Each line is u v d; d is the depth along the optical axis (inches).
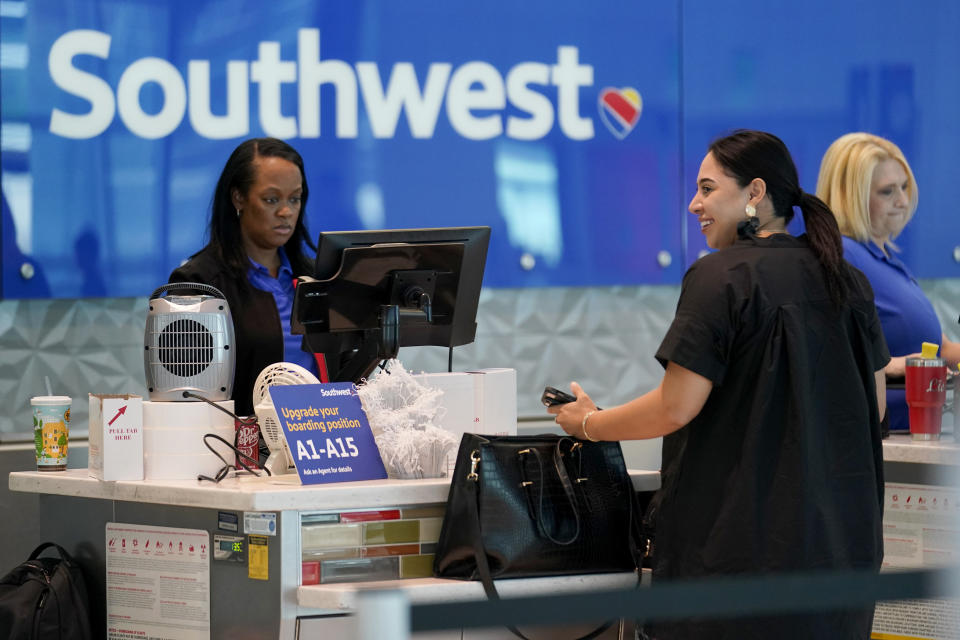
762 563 237.1
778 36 502.3
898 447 318.3
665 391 245.6
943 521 316.2
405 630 121.0
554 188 478.0
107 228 426.0
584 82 481.7
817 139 506.3
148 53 429.4
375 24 454.3
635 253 489.4
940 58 518.3
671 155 492.4
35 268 418.9
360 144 453.4
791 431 239.0
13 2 413.1
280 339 341.1
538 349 482.0
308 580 245.3
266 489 244.2
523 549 253.1
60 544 293.4
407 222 459.8
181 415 268.7
